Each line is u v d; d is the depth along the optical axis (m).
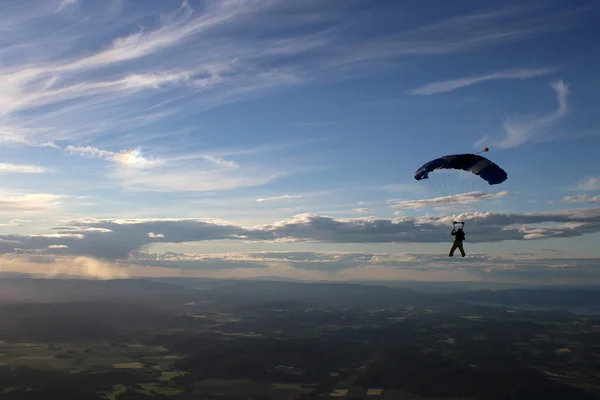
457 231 34.38
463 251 33.94
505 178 39.75
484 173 40.53
